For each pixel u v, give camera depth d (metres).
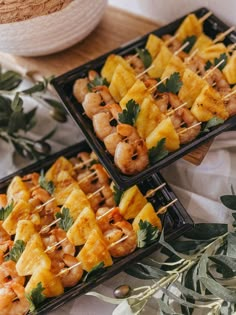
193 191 1.01
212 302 0.83
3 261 0.88
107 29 1.14
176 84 0.95
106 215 0.90
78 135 1.13
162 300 0.83
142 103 0.92
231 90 0.95
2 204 0.94
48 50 1.07
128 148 0.87
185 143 0.91
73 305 0.91
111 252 0.88
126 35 1.13
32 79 1.12
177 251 0.89
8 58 1.13
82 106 0.98
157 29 1.05
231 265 0.81
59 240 0.89
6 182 0.97
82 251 0.86
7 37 1.00
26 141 1.09
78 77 1.00
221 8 1.06
